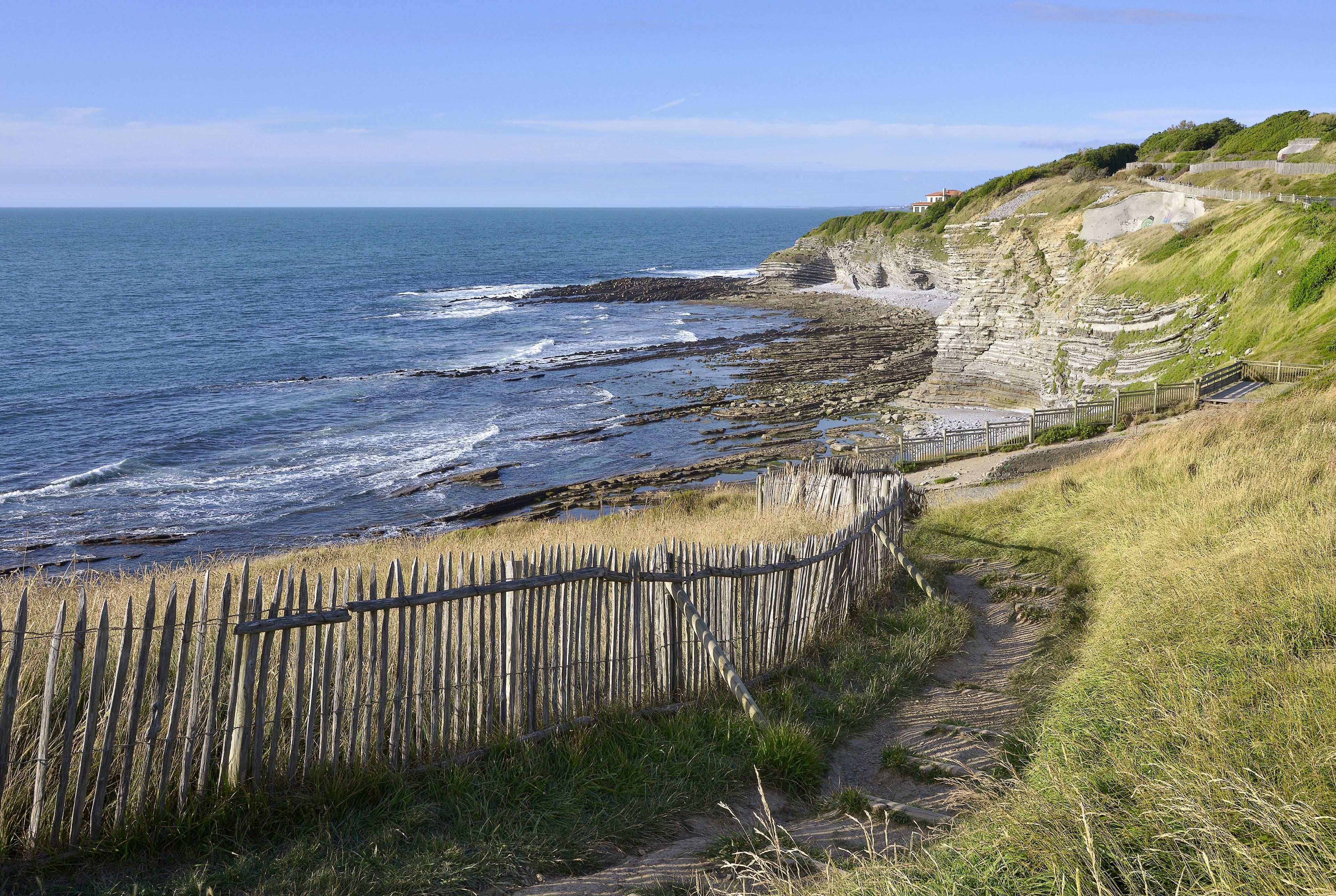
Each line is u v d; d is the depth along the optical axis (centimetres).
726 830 500
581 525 1964
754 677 756
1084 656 710
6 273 13200
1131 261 4188
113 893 381
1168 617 662
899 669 798
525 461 3831
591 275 14625
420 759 514
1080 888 312
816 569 867
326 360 6344
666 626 673
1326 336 2548
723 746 597
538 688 583
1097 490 1415
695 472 3538
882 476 1362
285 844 435
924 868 376
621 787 529
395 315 9106
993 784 469
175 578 795
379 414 4662
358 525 3006
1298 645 521
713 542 1202
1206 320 3269
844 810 524
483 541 1738
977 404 4528
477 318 8975
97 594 750
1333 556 654
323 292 11344
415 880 411
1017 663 842
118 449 3894
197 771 447
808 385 5259
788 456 3719
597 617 621
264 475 3559
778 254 11644
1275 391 2384
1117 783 401
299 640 466
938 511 1741
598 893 420
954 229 6550
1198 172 6284
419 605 516
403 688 511
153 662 505
